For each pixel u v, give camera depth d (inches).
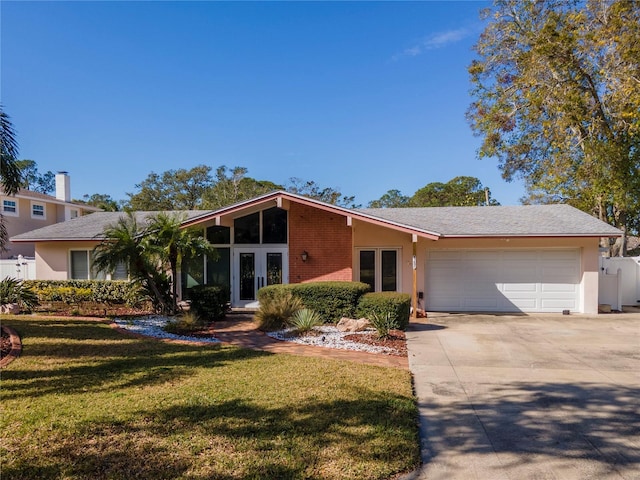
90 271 644.1
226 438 160.1
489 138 941.8
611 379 253.8
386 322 385.1
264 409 191.5
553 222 591.8
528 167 967.0
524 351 330.6
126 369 259.0
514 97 891.4
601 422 186.2
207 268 579.5
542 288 575.5
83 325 428.8
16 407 189.9
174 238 479.2
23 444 152.9
